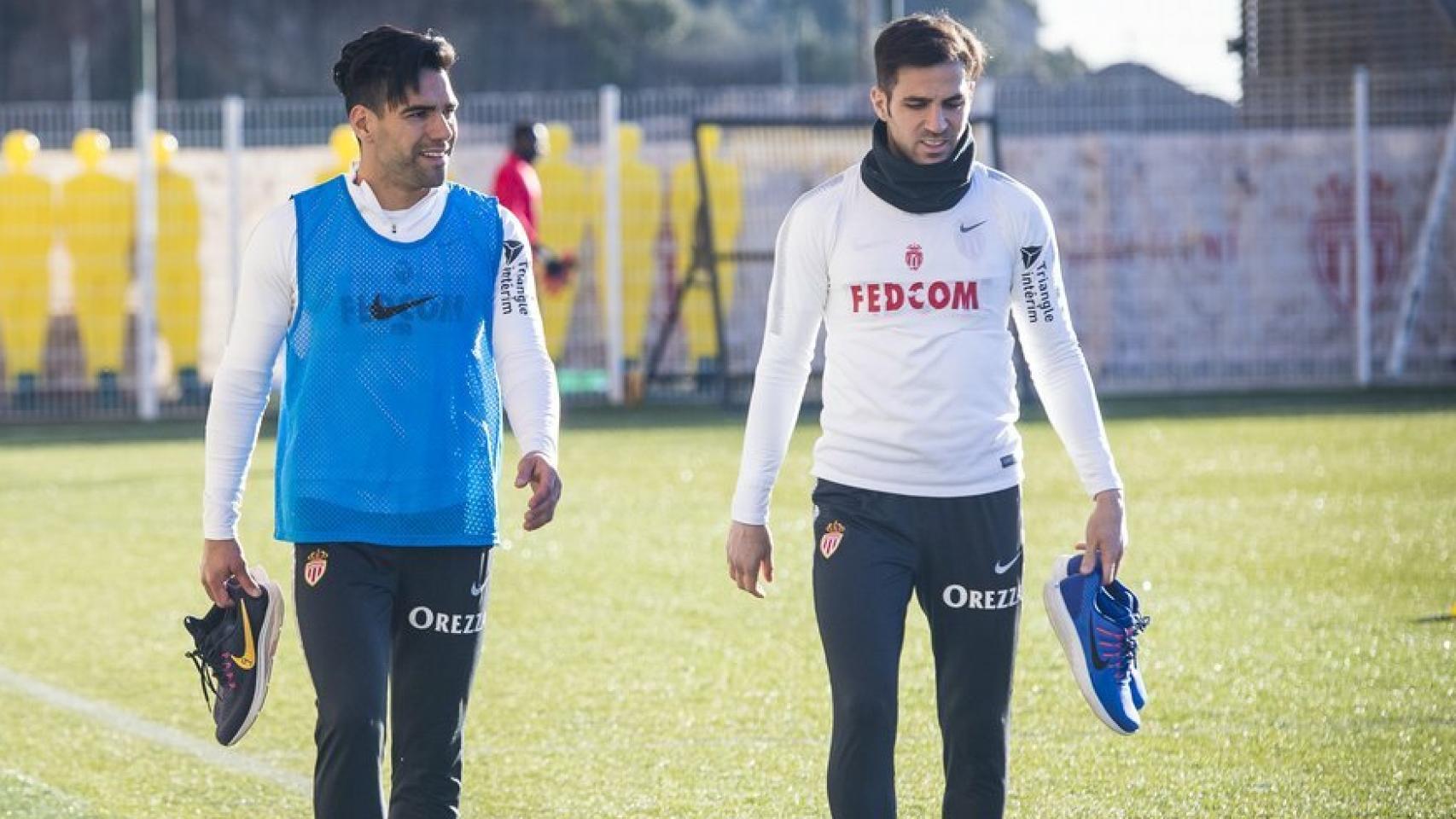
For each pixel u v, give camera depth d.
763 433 6.44
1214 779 7.92
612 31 76.81
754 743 8.83
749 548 6.44
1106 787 7.86
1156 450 20.05
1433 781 7.80
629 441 22.23
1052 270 6.32
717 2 94.25
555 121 33.06
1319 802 7.55
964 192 6.20
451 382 6.01
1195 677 9.84
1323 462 18.73
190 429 25.28
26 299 27.23
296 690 10.24
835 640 6.16
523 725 9.27
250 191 27.98
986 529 6.20
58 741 9.20
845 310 6.26
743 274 27.61
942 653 6.32
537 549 14.60
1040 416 24.41
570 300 27.67
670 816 7.71
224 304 28.16
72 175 27.72
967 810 6.31
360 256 5.96
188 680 10.52
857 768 6.09
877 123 6.27
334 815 5.79
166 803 8.09
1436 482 17.08
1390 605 11.59
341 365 5.97
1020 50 92.50
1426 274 28.03
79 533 15.92
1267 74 31.41
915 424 6.16
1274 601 11.78
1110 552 6.29
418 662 6.07
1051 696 9.52
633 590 12.83
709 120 26.14
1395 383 28.14
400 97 5.85
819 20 98.38
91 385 27.52
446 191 6.12
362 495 5.93
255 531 15.94
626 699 9.76
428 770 6.11
